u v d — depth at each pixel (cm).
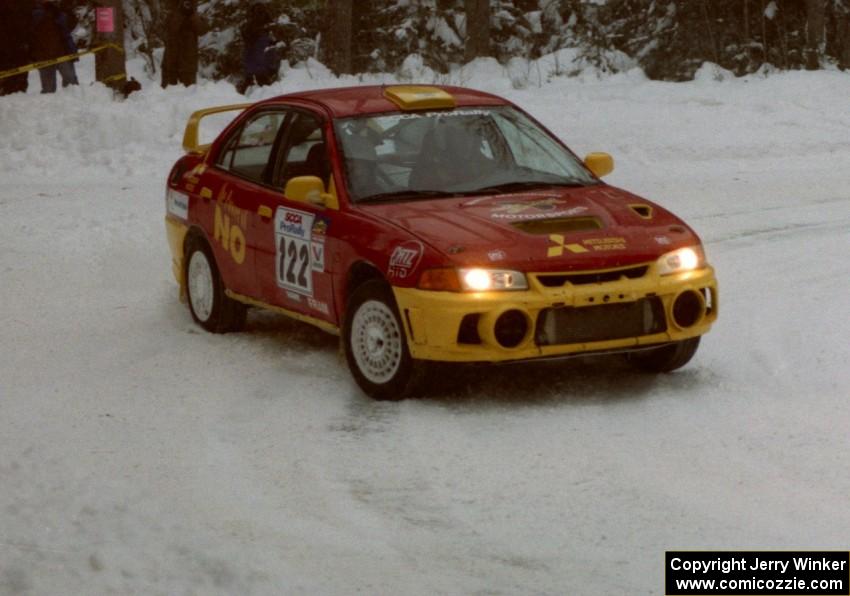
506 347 848
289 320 1169
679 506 696
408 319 866
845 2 3675
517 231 880
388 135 988
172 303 1251
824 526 664
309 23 3675
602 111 2581
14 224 1702
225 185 1089
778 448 785
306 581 611
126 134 2330
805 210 1692
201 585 606
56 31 2658
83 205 1845
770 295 1203
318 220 962
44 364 1049
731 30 3666
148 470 783
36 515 704
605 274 871
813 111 2548
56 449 827
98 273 1406
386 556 644
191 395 945
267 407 906
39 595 605
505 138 1009
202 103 2475
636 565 624
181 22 2733
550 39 3775
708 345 1031
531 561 633
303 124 1026
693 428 827
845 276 1279
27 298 1295
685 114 2533
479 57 3384
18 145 2319
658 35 3734
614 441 805
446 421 854
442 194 953
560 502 707
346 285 937
